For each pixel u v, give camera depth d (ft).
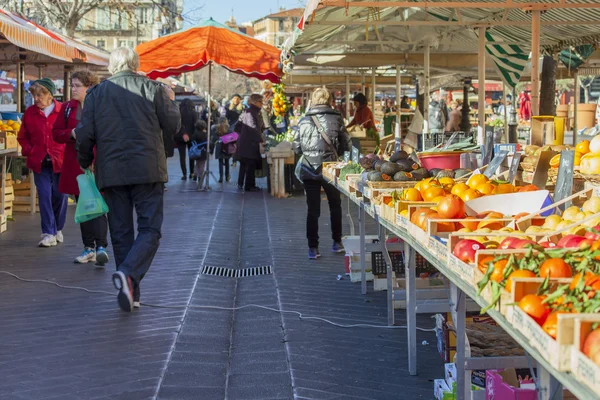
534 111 25.36
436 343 19.36
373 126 50.65
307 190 30.14
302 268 28.55
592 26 32.53
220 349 18.65
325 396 15.48
